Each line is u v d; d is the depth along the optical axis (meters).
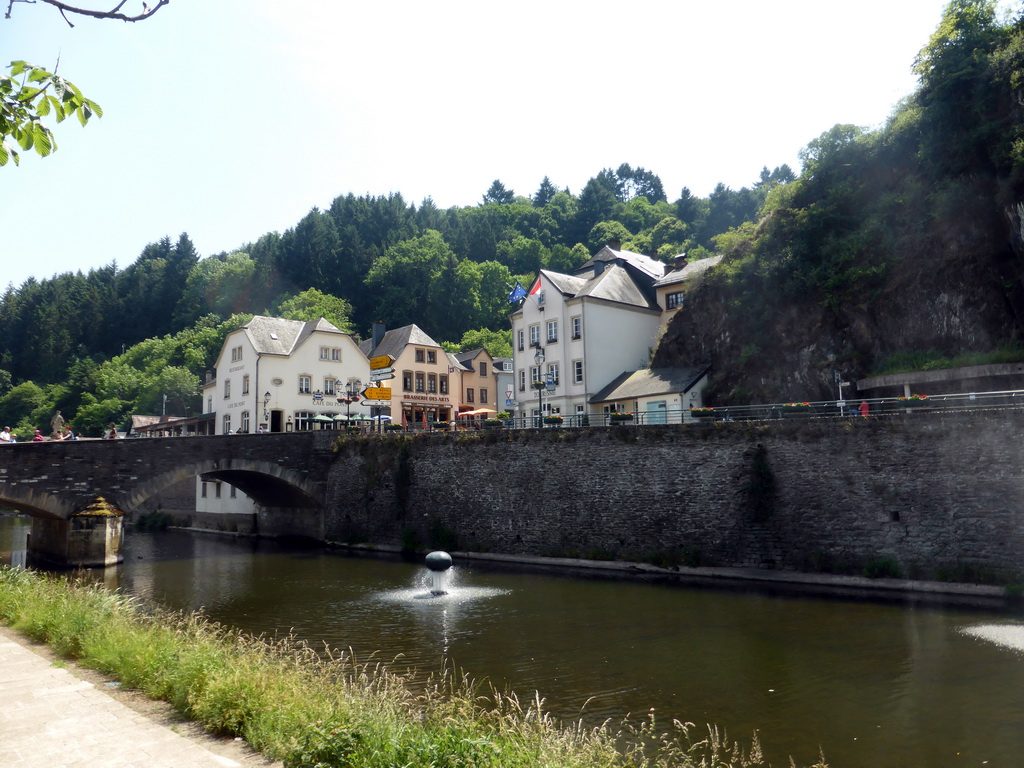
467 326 97.44
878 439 23.31
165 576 30.59
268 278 110.25
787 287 37.25
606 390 44.59
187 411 90.94
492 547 33.22
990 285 31.20
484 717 10.39
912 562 22.23
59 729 8.05
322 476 41.62
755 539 25.55
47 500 33.47
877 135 38.38
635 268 52.72
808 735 11.34
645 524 28.44
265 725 7.77
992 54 33.28
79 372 106.88
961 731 11.27
